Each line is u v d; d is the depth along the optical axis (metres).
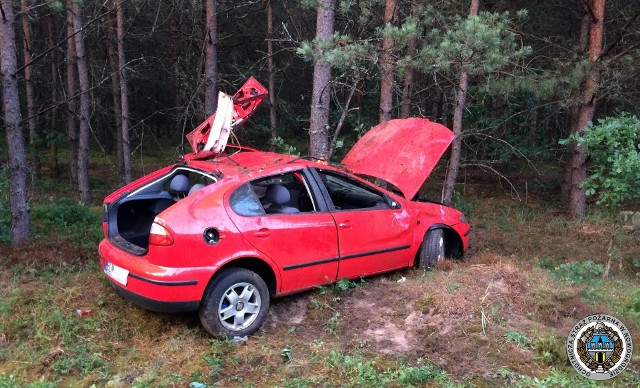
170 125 26.97
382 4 8.30
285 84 19.84
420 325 4.67
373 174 5.92
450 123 15.59
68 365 4.07
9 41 6.86
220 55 16.75
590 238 9.00
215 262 4.27
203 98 14.36
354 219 5.24
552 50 11.59
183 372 4.01
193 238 4.16
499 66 7.15
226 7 14.70
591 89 9.69
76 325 4.64
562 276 6.13
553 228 9.72
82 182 13.20
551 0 14.03
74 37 13.12
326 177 5.53
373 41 7.61
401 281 5.59
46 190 15.46
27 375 3.99
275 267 4.66
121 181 15.78
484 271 5.59
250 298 4.52
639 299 5.32
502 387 3.77
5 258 6.40
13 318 4.76
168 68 18.28
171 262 4.12
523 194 14.02
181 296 4.14
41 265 6.28
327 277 5.09
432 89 13.55
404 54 8.23
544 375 3.95
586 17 11.98
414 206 5.90
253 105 6.16
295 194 5.64
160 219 4.13
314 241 4.91
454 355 4.20
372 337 4.55
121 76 12.78
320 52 6.77
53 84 16.75
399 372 3.91
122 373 4.02
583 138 6.17
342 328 4.72
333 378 3.90
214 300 4.29
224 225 4.33
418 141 6.04
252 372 4.01
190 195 4.36
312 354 4.24
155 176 5.33
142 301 4.24
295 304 5.12
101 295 5.16
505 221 10.38
